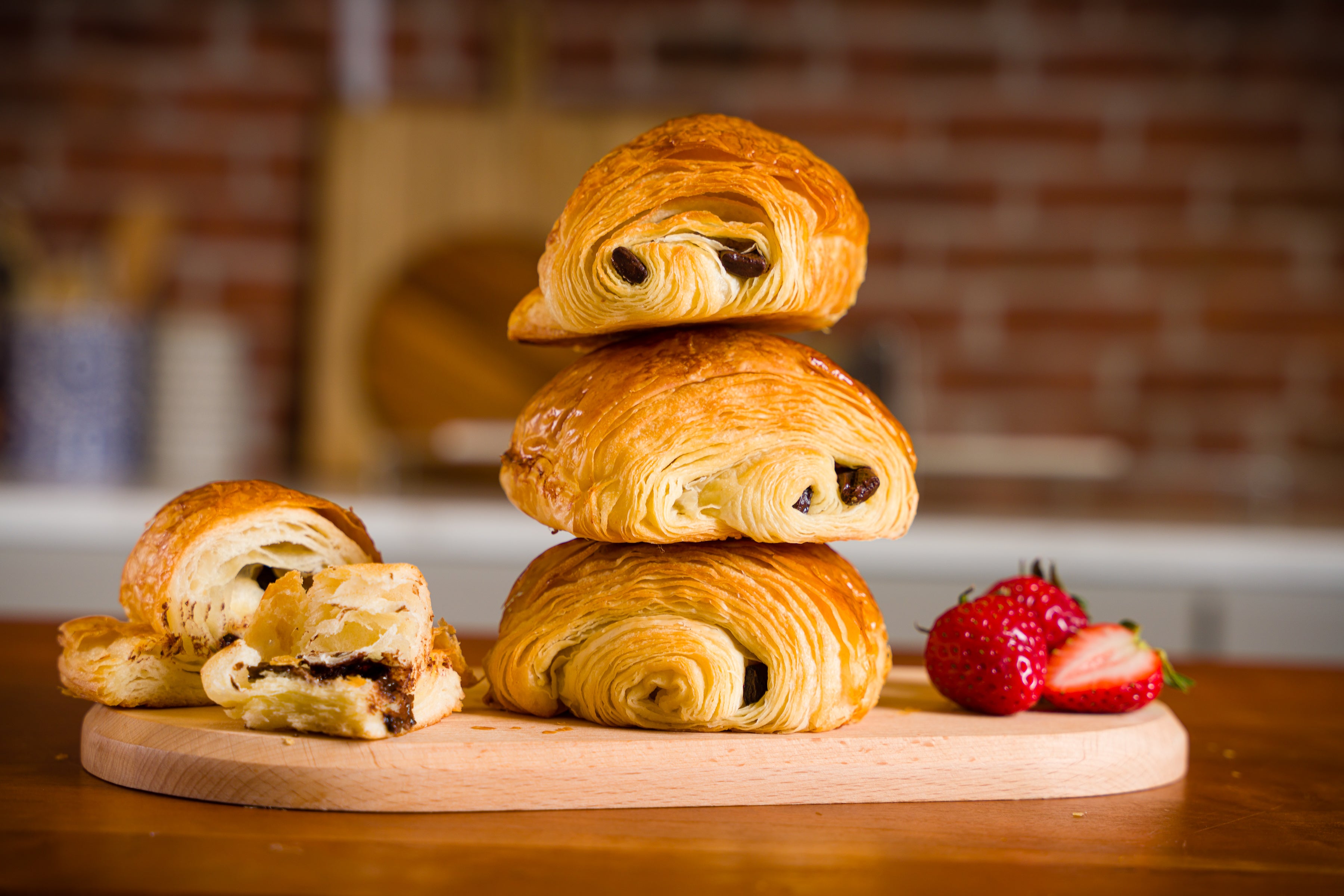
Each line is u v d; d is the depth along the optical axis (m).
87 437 2.11
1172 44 2.35
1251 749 0.92
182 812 0.69
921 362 2.39
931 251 2.38
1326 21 2.33
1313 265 2.37
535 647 0.78
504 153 2.37
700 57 2.37
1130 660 0.87
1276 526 1.86
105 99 2.35
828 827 0.69
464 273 2.38
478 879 0.59
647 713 0.77
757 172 0.75
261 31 2.35
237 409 2.34
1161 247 2.38
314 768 0.69
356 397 2.36
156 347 2.21
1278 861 0.66
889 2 2.36
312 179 2.37
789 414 0.77
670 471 0.75
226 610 0.81
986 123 2.37
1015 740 0.77
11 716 0.92
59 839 0.63
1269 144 2.36
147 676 0.78
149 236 2.28
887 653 0.82
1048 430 2.39
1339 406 2.38
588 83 2.38
